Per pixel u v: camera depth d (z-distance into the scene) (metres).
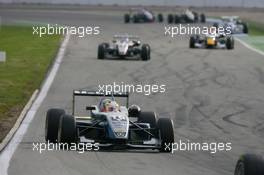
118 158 66.31
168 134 69.94
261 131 90.19
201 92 123.12
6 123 87.50
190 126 91.56
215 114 102.19
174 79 138.12
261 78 143.75
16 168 60.94
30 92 117.44
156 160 66.44
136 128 72.56
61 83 130.12
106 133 70.00
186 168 63.59
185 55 181.88
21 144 73.06
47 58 168.62
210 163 67.06
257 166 44.69
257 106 110.94
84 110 102.69
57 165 62.28
